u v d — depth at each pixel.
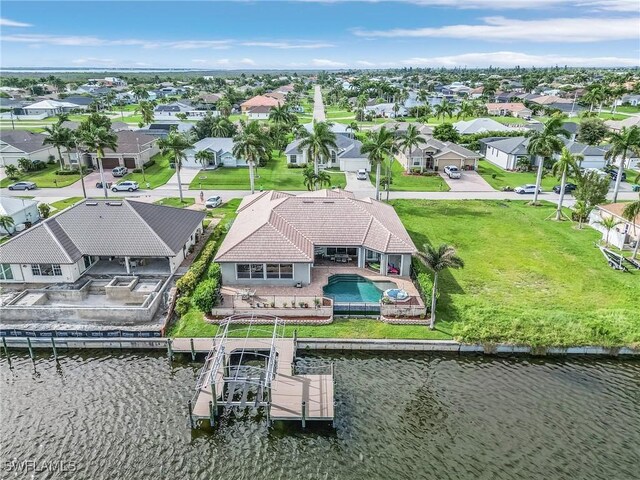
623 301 40.59
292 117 127.62
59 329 35.88
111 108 181.75
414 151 87.12
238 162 90.75
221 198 69.50
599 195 56.78
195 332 36.09
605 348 34.78
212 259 48.19
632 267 47.03
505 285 43.53
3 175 82.50
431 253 35.47
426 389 31.36
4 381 32.16
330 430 27.83
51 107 159.38
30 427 28.00
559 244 52.78
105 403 30.02
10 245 42.28
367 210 47.62
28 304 38.97
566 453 26.17
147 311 36.88
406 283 42.84
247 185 77.19
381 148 64.19
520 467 25.25
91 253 43.12
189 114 158.12
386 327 36.72
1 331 35.53
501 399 30.47
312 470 25.19
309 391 30.31
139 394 30.86
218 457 26.02
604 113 161.50
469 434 27.52
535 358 34.75
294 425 28.20
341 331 36.16
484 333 35.16
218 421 28.58
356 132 123.44
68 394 30.88
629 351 34.84
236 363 33.69
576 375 32.91
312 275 43.88
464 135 112.25
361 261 45.09
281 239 42.19
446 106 146.25
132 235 44.25
